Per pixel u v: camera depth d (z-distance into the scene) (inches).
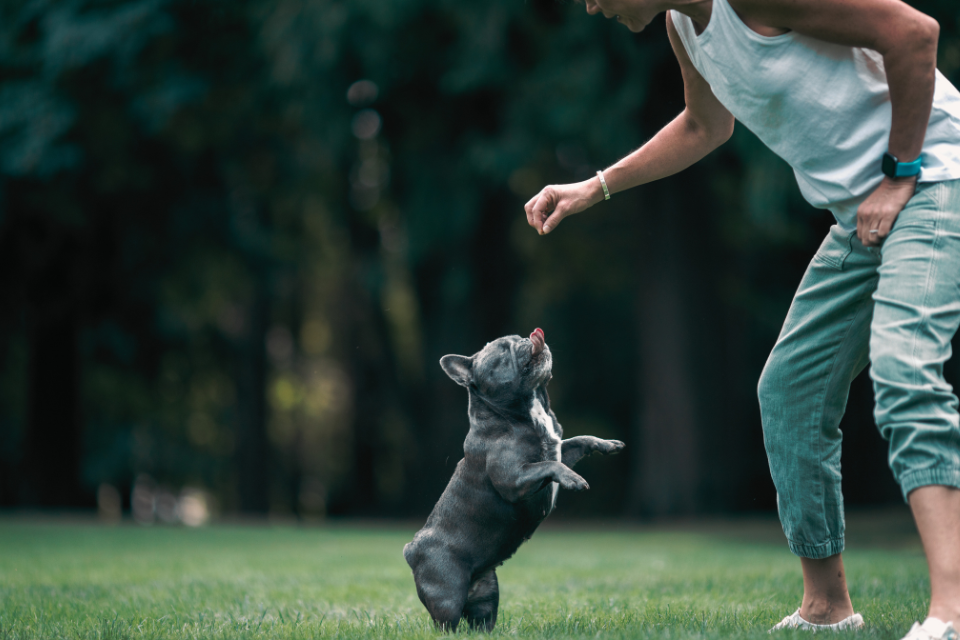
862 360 138.7
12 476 1014.4
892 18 111.2
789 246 679.7
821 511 139.9
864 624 138.9
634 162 155.1
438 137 642.2
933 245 114.6
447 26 585.3
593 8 132.7
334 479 1406.3
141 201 757.9
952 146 118.4
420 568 145.0
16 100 634.8
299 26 573.9
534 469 136.5
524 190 753.0
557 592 212.2
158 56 642.8
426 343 792.3
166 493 1353.3
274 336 1277.1
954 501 108.7
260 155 775.7
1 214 679.1
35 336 847.1
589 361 984.9
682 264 648.4
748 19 121.0
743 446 810.8
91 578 261.4
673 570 273.6
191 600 198.7
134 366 906.1
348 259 952.9
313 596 206.8
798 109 121.0
